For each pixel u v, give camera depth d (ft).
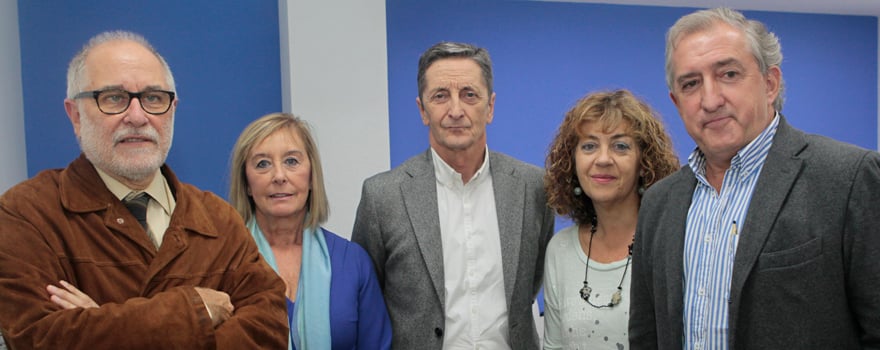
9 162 9.11
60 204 4.52
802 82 13.91
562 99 12.50
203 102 10.79
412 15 11.55
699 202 4.83
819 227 3.98
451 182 6.69
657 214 5.16
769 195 4.22
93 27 10.22
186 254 4.80
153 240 4.84
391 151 11.50
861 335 4.06
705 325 4.50
